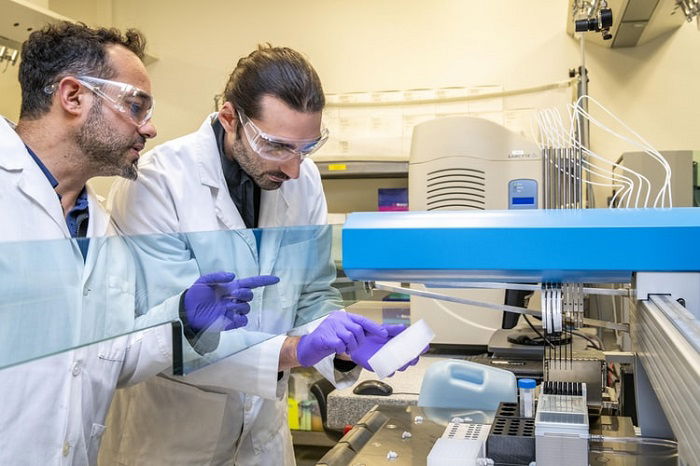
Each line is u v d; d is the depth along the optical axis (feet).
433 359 8.75
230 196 5.81
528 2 11.85
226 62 13.10
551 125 6.41
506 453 4.15
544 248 3.47
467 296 8.77
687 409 2.61
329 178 12.16
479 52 12.07
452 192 8.79
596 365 5.28
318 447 9.60
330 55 12.67
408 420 5.38
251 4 12.97
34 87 4.56
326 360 5.71
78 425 4.36
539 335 7.56
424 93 12.20
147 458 5.71
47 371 4.13
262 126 4.89
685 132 11.15
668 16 10.08
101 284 2.42
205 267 3.06
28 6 8.93
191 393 5.54
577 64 11.64
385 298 5.83
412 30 12.34
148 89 4.86
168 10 13.29
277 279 3.53
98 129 4.57
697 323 3.02
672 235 3.38
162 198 5.51
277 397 5.47
